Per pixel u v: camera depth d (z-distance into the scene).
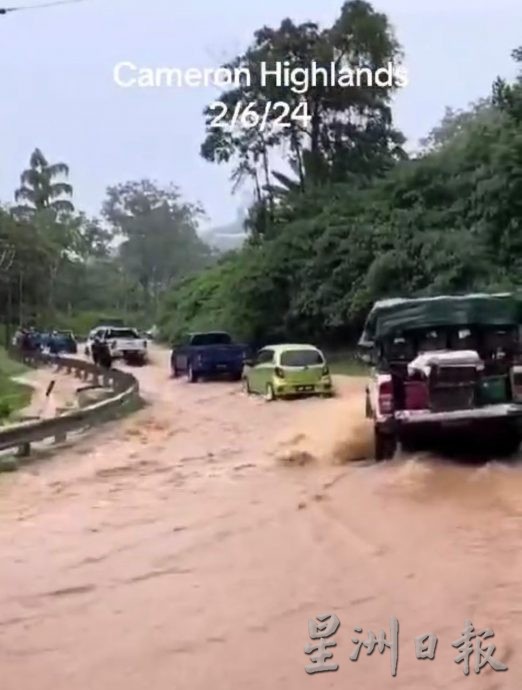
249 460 15.91
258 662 6.53
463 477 13.20
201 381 36.25
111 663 6.60
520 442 14.82
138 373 42.69
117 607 7.86
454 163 44.88
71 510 12.09
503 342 15.43
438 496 12.08
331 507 11.68
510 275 37.66
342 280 47.12
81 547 10.02
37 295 103.25
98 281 124.00
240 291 53.50
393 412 14.34
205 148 61.94
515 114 41.31
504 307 15.23
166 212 137.12
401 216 43.50
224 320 57.25
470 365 14.21
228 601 7.91
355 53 57.81
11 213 106.94
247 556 9.40
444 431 14.20
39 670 6.52
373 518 10.95
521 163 38.38
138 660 6.64
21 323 99.94
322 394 27.19
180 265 135.50
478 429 14.17
